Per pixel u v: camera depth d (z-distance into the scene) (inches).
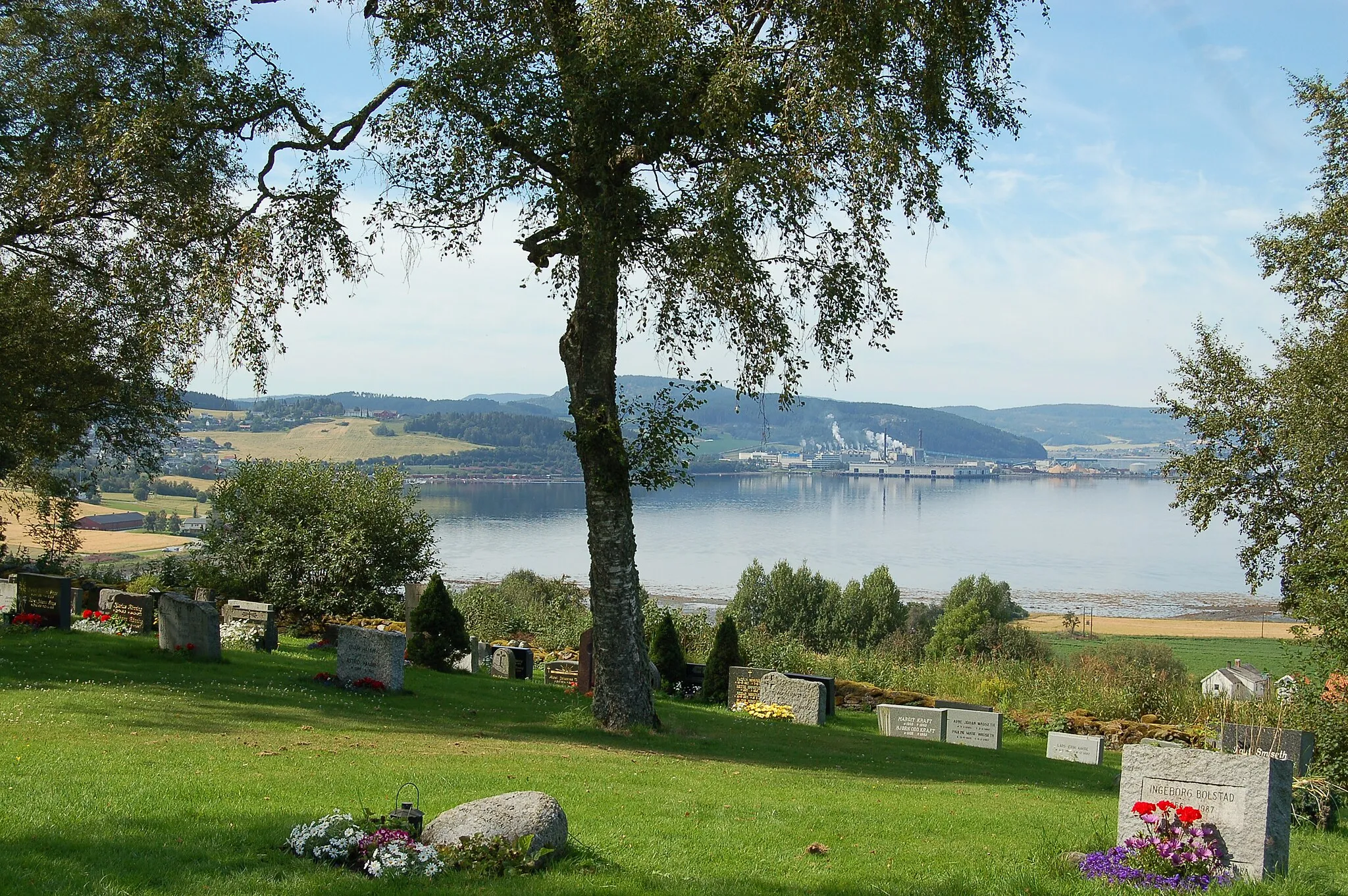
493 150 613.6
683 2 581.0
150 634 824.3
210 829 296.2
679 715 719.1
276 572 1080.2
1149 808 329.1
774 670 852.6
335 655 860.6
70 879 244.7
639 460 622.5
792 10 560.1
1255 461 950.4
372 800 347.6
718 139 575.2
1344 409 807.7
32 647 690.8
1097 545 6461.6
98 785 343.0
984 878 303.9
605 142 582.6
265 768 395.2
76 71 762.2
